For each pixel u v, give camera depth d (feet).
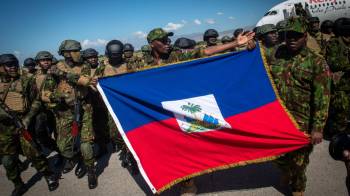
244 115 11.29
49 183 14.99
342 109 16.08
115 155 18.95
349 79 15.64
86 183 15.47
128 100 11.41
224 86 11.44
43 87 15.57
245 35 11.34
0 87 14.26
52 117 18.75
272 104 11.08
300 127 10.67
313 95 10.11
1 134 13.61
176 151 11.51
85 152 14.35
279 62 10.91
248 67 11.34
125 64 17.34
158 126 11.46
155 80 11.48
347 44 15.23
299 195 11.35
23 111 14.66
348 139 6.92
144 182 14.89
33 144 14.33
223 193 12.73
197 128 11.37
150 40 12.49
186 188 12.26
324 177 13.21
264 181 13.35
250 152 11.27
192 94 11.44
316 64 9.84
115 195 13.88
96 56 22.00
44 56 16.30
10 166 14.21
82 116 14.93
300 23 9.70
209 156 11.48
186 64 11.39
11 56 13.85
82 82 13.17
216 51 11.67
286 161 11.25
